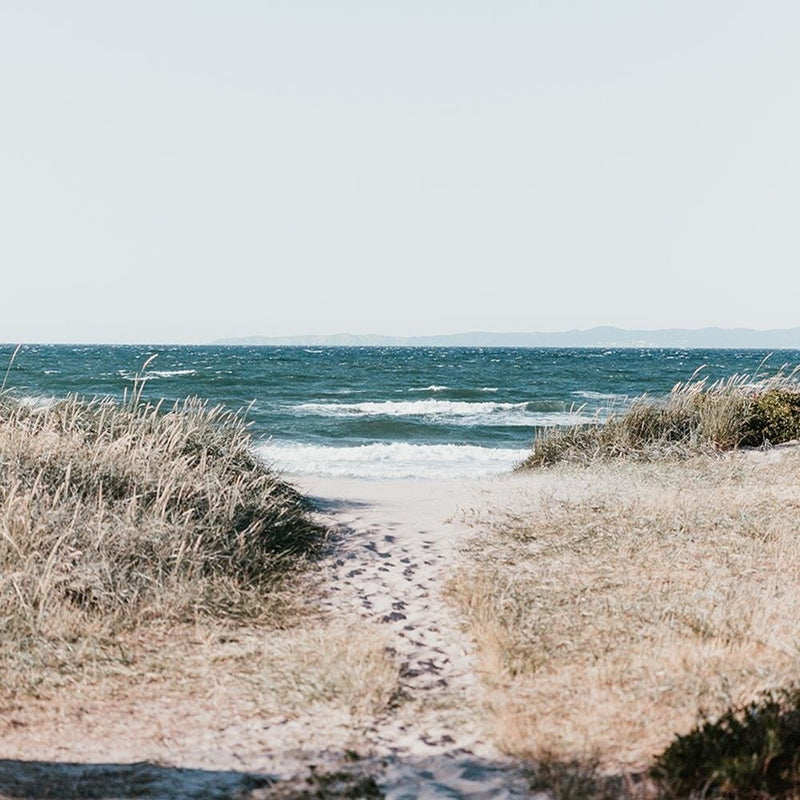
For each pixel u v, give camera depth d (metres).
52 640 7.14
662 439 16.91
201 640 7.28
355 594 8.66
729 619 7.11
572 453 17.17
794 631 6.84
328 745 5.36
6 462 10.14
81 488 10.02
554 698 5.86
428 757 5.17
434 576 9.20
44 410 12.60
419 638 7.37
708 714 5.31
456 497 13.91
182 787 4.76
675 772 4.45
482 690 6.09
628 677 6.07
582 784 4.55
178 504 10.01
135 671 6.59
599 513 11.52
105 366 82.19
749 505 11.68
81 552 8.43
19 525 8.68
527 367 95.69
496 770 4.96
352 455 23.62
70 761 5.09
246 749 5.31
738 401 18.16
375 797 4.63
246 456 12.77
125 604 7.90
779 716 4.85
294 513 11.18
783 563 8.97
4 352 139.75
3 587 7.80
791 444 17.08
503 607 7.83
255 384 56.25
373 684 6.15
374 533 11.18
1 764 4.97
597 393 52.84
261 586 8.69
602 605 7.75
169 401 40.69
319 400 45.53
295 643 7.12
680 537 10.09
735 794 4.32
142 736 5.50
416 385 59.38
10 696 6.11
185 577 8.46
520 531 10.84
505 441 27.88
